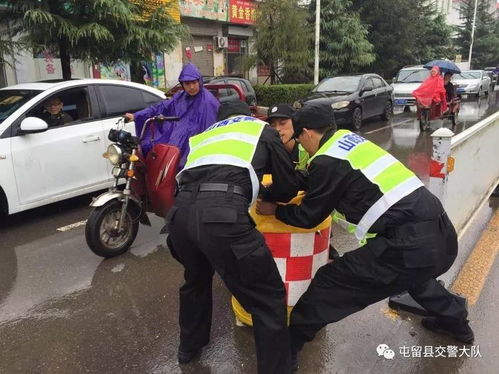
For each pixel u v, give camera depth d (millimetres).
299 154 3189
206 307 2719
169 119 4125
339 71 19734
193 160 2461
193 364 2785
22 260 4352
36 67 11109
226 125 2566
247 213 2303
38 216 5594
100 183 5707
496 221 5109
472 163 4109
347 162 2354
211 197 2277
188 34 9266
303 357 2820
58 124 5348
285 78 18469
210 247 2248
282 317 2354
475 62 42312
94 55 8164
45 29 7285
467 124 13133
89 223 4148
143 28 8023
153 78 15477
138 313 3393
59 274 4051
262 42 17359
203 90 4277
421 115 11672
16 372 2748
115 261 4305
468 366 2721
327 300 2457
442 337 3000
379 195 2320
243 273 2254
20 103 5121
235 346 2955
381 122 13938
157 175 4098
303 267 2820
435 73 11562
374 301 2457
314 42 18812
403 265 2314
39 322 3291
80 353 2922
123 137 4078
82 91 5617
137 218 4465
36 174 5055
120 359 2852
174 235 2414
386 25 22109
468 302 3389
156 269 4129
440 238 2359
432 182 3322
